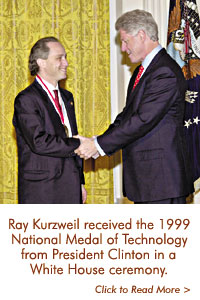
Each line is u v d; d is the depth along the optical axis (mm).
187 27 4684
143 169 2850
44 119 2846
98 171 5184
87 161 5191
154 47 2979
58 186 2836
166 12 4980
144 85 2896
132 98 2941
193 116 4684
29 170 2828
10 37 5164
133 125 2822
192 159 4680
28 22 5137
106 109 5117
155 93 2822
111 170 5191
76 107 5156
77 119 5168
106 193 5172
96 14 5047
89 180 5203
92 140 2920
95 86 5117
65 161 2879
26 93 2854
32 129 2764
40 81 2949
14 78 5188
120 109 5312
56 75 2934
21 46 5168
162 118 2852
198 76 4680
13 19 5121
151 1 5000
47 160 2828
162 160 2814
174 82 2846
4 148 5289
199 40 4688
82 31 5078
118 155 5340
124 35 2982
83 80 5117
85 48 5090
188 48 4688
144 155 2855
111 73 5301
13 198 5285
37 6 5098
